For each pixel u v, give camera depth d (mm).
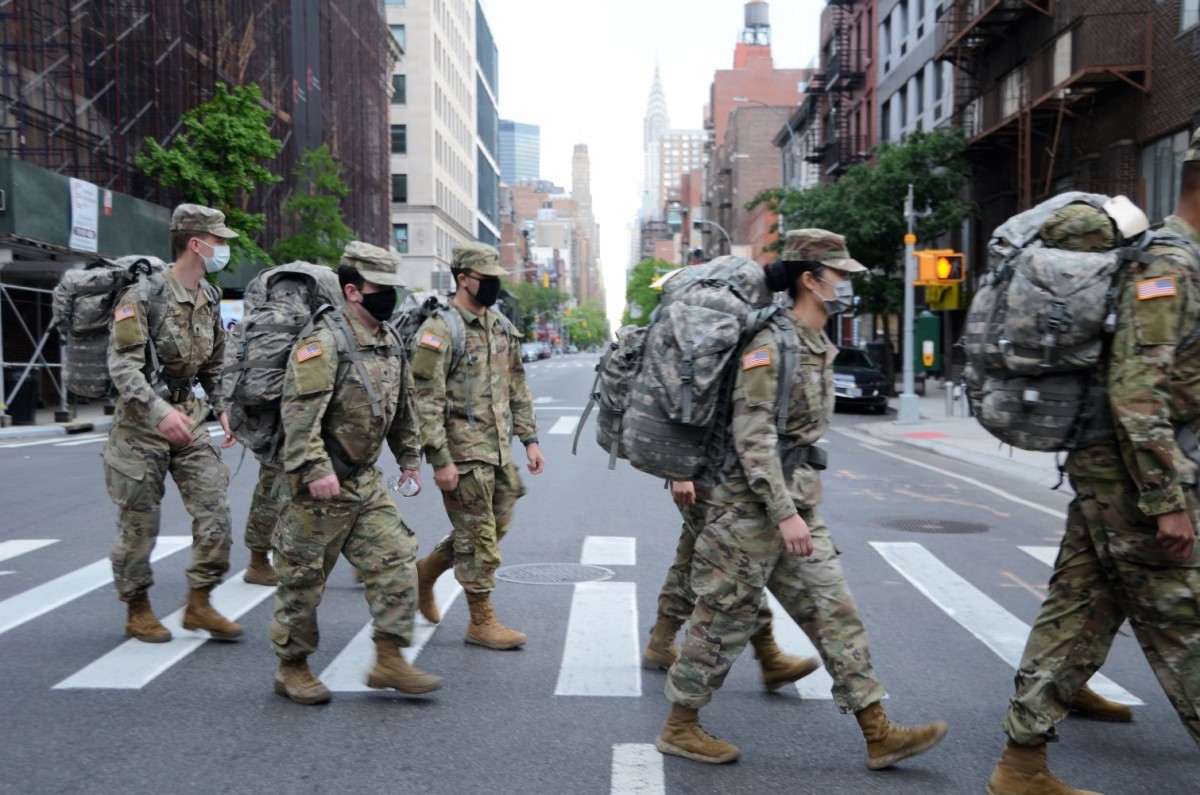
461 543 5633
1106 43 21812
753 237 89188
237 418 4766
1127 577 3566
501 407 5730
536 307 133875
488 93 115062
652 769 4016
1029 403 3537
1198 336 3475
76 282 5340
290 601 4656
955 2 30141
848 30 47750
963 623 6188
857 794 3799
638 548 8531
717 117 125250
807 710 4719
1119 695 4887
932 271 21031
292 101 43344
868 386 25891
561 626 6125
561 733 4402
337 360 4504
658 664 5277
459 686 5023
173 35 31766
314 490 4430
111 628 6008
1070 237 3529
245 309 4832
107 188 27375
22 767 4023
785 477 3947
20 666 5285
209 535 5652
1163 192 21391
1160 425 3322
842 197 31359
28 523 9609
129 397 5219
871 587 7148
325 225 36625
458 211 91875
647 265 127312
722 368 3908
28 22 25391
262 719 4551
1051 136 25922
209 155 26984
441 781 3902
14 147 24828
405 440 4941
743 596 3990
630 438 4059
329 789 3830
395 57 70188
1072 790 3693
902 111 40031
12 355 26969
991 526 9672
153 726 4461
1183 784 3893
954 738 4363
